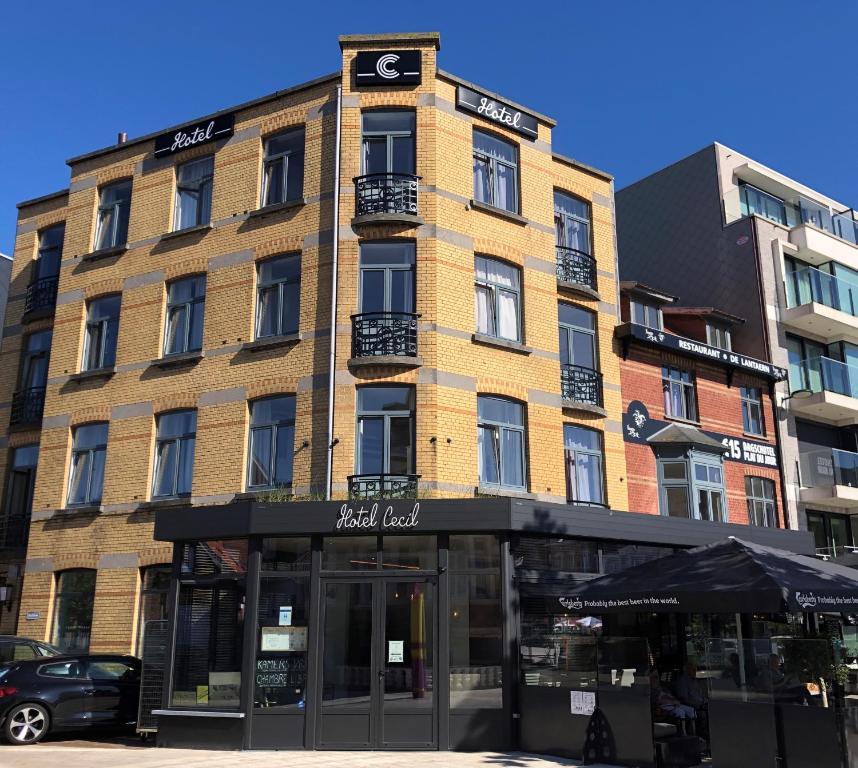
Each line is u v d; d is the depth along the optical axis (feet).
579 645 36.32
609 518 44.57
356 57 56.65
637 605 33.42
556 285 59.11
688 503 63.21
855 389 79.51
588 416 58.80
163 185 61.62
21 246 70.44
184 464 55.26
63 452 59.47
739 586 31.09
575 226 63.52
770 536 54.13
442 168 55.01
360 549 40.50
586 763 34.17
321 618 39.47
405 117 56.24
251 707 38.47
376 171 55.26
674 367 68.28
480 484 51.60
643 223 93.40
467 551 40.34
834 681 29.17
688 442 63.77
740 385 72.95
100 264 62.34
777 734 29.40
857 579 34.17
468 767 33.19
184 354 56.29
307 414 51.21
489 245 55.77
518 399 54.44
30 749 38.24
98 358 60.90
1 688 40.81
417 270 52.65
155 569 54.44
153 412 56.75
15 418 65.31
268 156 58.65
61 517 57.93
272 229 56.08
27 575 57.93
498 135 59.31
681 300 86.94
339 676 38.88
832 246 84.84
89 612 55.72
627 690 33.60
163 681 40.42
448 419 50.57
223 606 40.68
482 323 54.75
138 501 55.42
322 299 52.95
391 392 50.98
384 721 38.17
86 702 41.88
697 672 45.85
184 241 59.26
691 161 89.61
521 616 40.04
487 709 38.24
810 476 74.64
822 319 78.48
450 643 39.24
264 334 55.01
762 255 80.48
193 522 41.65
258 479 52.24
